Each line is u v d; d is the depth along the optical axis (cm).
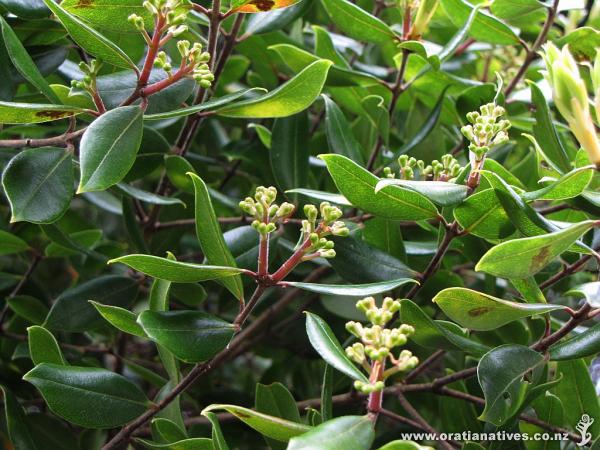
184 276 30
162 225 49
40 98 41
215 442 28
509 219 33
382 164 45
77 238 49
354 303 47
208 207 31
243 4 34
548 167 42
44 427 43
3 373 48
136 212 52
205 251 32
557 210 40
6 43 31
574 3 47
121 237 66
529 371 33
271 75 53
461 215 33
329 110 42
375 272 37
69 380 33
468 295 30
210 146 56
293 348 55
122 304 44
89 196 52
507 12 47
